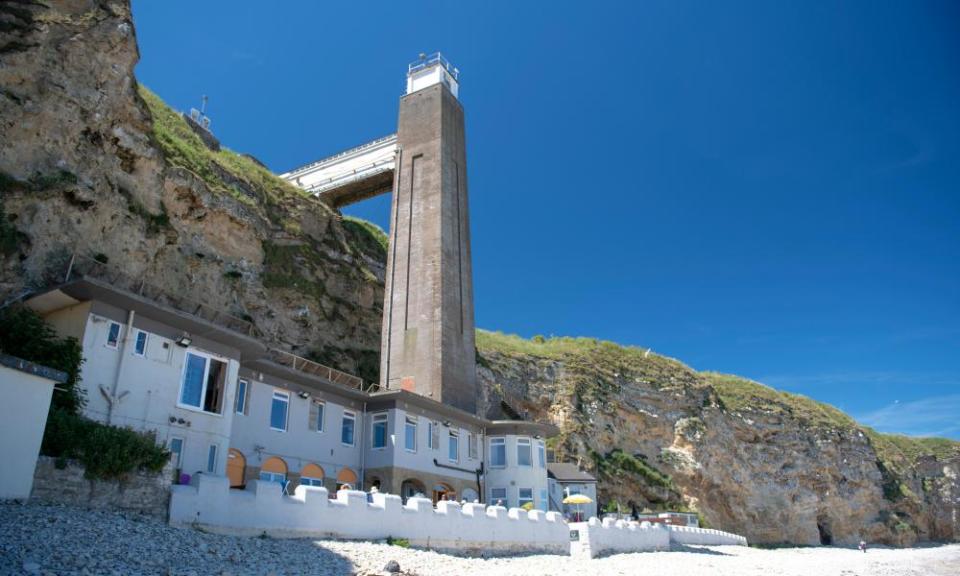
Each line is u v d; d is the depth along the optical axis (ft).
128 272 117.50
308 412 115.96
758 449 282.36
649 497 227.20
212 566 51.67
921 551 268.00
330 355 171.42
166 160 139.64
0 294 89.40
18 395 53.72
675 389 269.03
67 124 108.47
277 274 167.63
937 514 367.45
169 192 137.90
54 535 47.65
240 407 103.50
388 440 123.95
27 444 53.47
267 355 118.73
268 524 67.56
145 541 52.34
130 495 58.75
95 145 114.52
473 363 168.14
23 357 69.82
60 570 42.42
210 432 86.99
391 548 75.36
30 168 100.58
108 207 114.83
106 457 57.11
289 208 185.78
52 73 107.55
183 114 181.47
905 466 366.43
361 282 195.62
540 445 151.74
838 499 289.53
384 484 120.78
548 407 236.63
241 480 100.68
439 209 173.68
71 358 72.90
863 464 314.76
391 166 196.85
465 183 189.88
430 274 166.50
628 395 257.55
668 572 100.89
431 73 197.57
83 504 55.57
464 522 92.99
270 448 106.63
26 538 45.78
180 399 84.38
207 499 63.31
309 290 174.60
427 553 79.36
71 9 115.24
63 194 104.63
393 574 58.95
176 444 82.33
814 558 193.16
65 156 107.34
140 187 126.21
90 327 76.79
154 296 119.44
